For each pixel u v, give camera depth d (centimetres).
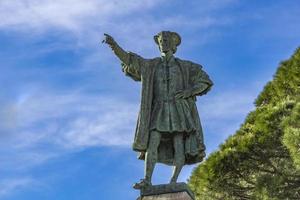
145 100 1571
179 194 1468
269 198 2542
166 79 1591
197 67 1620
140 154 1565
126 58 1590
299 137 2303
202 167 2712
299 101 2553
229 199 2725
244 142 2638
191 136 1554
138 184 1493
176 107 1565
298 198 2552
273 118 2578
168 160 1563
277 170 2620
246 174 2706
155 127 1541
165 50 1627
